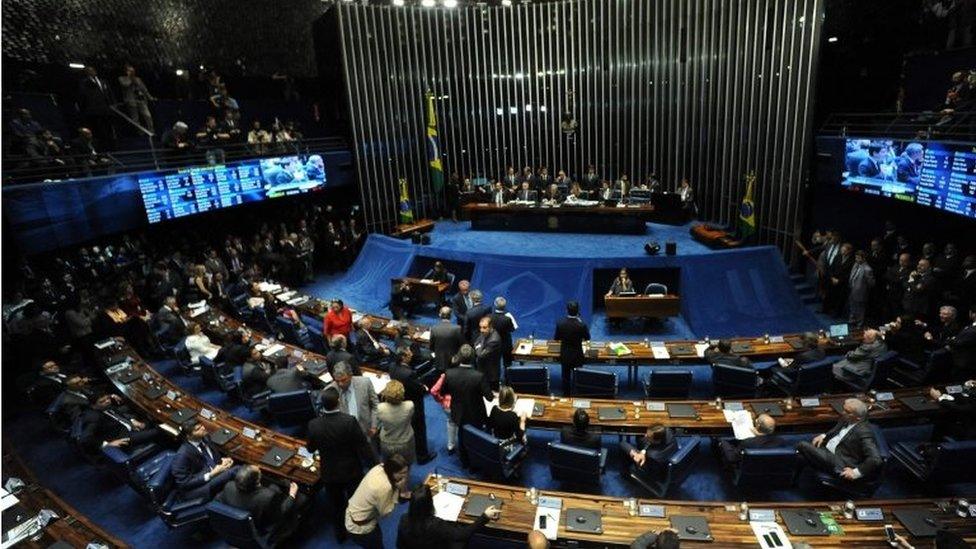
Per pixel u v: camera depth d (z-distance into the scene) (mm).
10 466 6297
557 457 5801
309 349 10547
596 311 13141
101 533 5184
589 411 6914
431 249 14586
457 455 7312
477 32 19781
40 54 12953
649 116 18594
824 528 4707
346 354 7293
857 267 10898
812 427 6578
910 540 4602
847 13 14164
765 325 11797
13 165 10719
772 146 14758
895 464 6816
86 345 10438
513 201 18312
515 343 9469
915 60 13148
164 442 7160
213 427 6992
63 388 8336
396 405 5770
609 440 7688
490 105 20422
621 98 19016
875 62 14453
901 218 12047
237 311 12734
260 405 8180
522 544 5172
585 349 9008
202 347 9750
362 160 18969
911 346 8594
